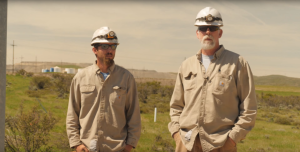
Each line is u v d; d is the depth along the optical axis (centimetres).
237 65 355
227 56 360
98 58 352
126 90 358
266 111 4112
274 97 6366
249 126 345
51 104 2822
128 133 361
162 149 1152
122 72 361
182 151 368
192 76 370
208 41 357
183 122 368
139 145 1223
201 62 366
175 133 378
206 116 350
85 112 350
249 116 342
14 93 3644
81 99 352
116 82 353
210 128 350
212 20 354
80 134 352
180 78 388
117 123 348
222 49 362
